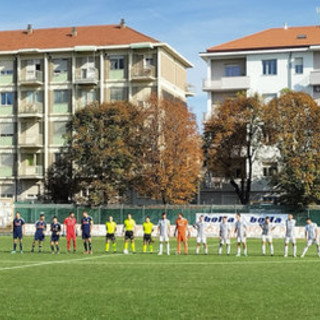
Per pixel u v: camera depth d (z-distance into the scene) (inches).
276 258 1398.9
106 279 960.9
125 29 3474.4
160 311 668.1
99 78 3336.6
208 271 1087.6
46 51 3358.8
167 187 2746.1
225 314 649.6
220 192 3257.9
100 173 2783.0
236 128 2915.8
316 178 2546.8
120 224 2642.7
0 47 3462.1
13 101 3432.6
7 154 3412.9
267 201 3120.1
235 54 3329.2
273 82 3292.3
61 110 3373.5
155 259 1355.8
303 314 649.0
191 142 2790.4
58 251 1593.3
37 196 3100.4
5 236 2434.8
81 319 624.4
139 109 2908.5
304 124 2701.8
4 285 886.4
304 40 3312.0
